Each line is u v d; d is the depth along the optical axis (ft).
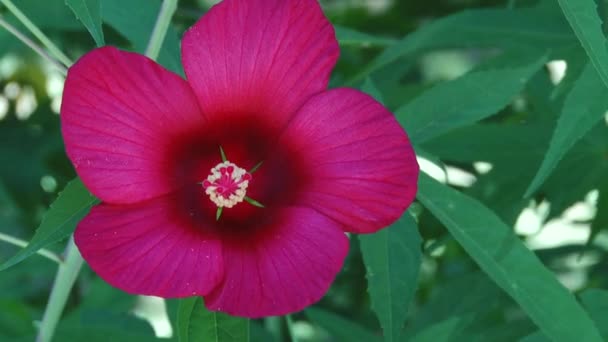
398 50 3.31
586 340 2.83
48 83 4.25
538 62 3.01
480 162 3.43
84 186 2.76
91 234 2.65
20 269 3.65
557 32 3.30
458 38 3.34
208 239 2.74
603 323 3.03
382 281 2.92
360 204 2.73
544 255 3.70
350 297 3.89
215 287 2.71
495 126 3.42
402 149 2.69
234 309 2.67
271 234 2.76
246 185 2.76
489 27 3.33
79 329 3.20
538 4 3.35
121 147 2.68
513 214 3.41
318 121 2.74
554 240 4.30
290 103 2.76
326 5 4.35
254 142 2.80
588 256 3.82
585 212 3.89
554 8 3.32
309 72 2.75
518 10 3.33
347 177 2.73
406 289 2.92
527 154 3.41
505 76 3.00
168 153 2.74
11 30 2.83
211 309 2.67
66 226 2.74
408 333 3.41
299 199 2.77
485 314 3.43
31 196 3.95
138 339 3.19
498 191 3.41
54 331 3.19
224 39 2.72
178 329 2.79
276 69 2.75
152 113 2.71
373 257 2.93
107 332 3.20
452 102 3.00
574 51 3.27
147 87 2.69
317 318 3.34
